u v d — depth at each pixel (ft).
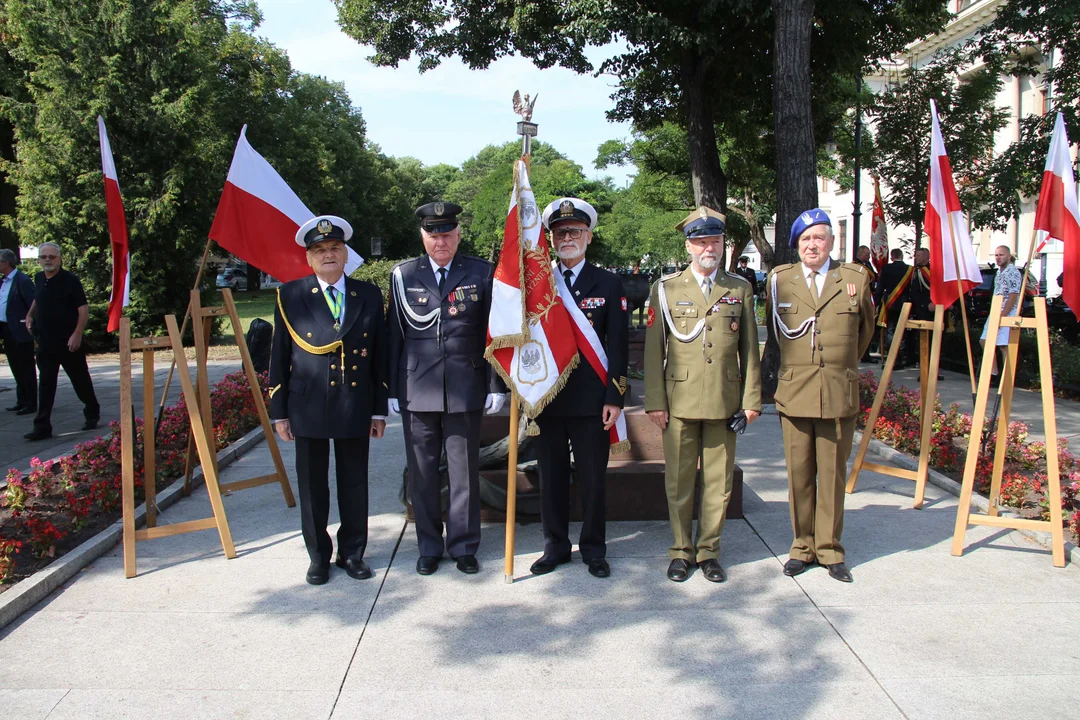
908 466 20.88
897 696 10.16
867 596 13.10
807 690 10.30
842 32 37.60
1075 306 15.47
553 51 38.58
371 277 56.24
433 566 14.16
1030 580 13.74
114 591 13.44
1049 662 10.95
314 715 9.77
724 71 39.86
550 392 13.14
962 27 86.38
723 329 13.51
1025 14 44.55
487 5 37.04
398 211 161.58
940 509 17.79
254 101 91.30
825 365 13.46
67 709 9.92
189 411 14.78
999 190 44.70
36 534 14.37
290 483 19.53
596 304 13.75
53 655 11.26
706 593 13.25
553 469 14.01
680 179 70.03
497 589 13.46
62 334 26.09
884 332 44.37
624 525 16.60
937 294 17.61
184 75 53.52
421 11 37.86
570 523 16.63
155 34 51.78
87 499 16.35
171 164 52.60
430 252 13.89
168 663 11.03
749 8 31.30
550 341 13.26
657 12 33.73
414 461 14.06
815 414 13.42
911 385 37.01
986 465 18.60
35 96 51.49
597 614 12.49
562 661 11.05
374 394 14.20
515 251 13.43
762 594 13.20
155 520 16.49
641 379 24.97
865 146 55.11
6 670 10.85
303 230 13.79
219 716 9.76
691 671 10.78
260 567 14.51
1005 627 11.98
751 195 72.18
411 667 10.90
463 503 14.15
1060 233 15.70
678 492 13.97
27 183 51.80
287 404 13.85
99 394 35.35
